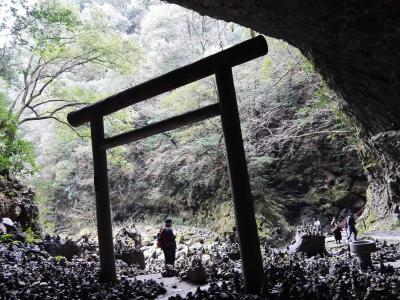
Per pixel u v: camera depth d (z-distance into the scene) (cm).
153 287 614
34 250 960
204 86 2280
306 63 1517
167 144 2694
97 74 2986
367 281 505
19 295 533
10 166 1387
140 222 2869
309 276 632
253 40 534
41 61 2019
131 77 2747
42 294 539
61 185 3031
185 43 2903
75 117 762
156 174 2770
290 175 2472
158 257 1720
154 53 2877
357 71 721
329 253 1077
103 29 1767
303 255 984
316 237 1038
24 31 1628
